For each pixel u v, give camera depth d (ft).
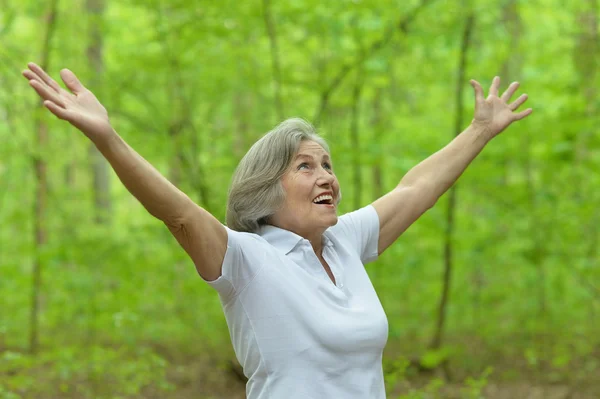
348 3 21.34
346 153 22.76
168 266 24.45
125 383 17.54
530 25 27.68
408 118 26.81
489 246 25.17
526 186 23.98
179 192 5.94
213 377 21.57
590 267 23.38
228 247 6.12
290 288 6.16
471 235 25.03
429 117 27.12
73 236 24.97
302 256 6.51
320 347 6.08
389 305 28.19
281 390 6.06
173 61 23.61
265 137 6.88
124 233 27.37
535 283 26.76
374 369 6.36
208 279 6.14
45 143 24.53
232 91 26.21
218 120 28.71
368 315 6.37
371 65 21.89
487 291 27.50
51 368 19.67
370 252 7.59
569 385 20.29
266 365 6.14
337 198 7.00
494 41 23.63
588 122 21.52
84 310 23.58
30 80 5.71
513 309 27.48
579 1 24.26
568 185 24.21
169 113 25.49
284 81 23.50
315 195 6.66
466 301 27.53
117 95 25.26
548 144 22.54
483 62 23.03
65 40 25.61
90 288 22.79
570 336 25.14
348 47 23.38
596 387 19.94
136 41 26.68
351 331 6.14
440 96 28.96
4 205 32.48
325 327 6.07
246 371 6.43
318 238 6.88
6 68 23.06
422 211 7.86
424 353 22.56
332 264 6.79
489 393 19.60
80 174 43.21
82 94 5.88
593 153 25.32
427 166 8.04
